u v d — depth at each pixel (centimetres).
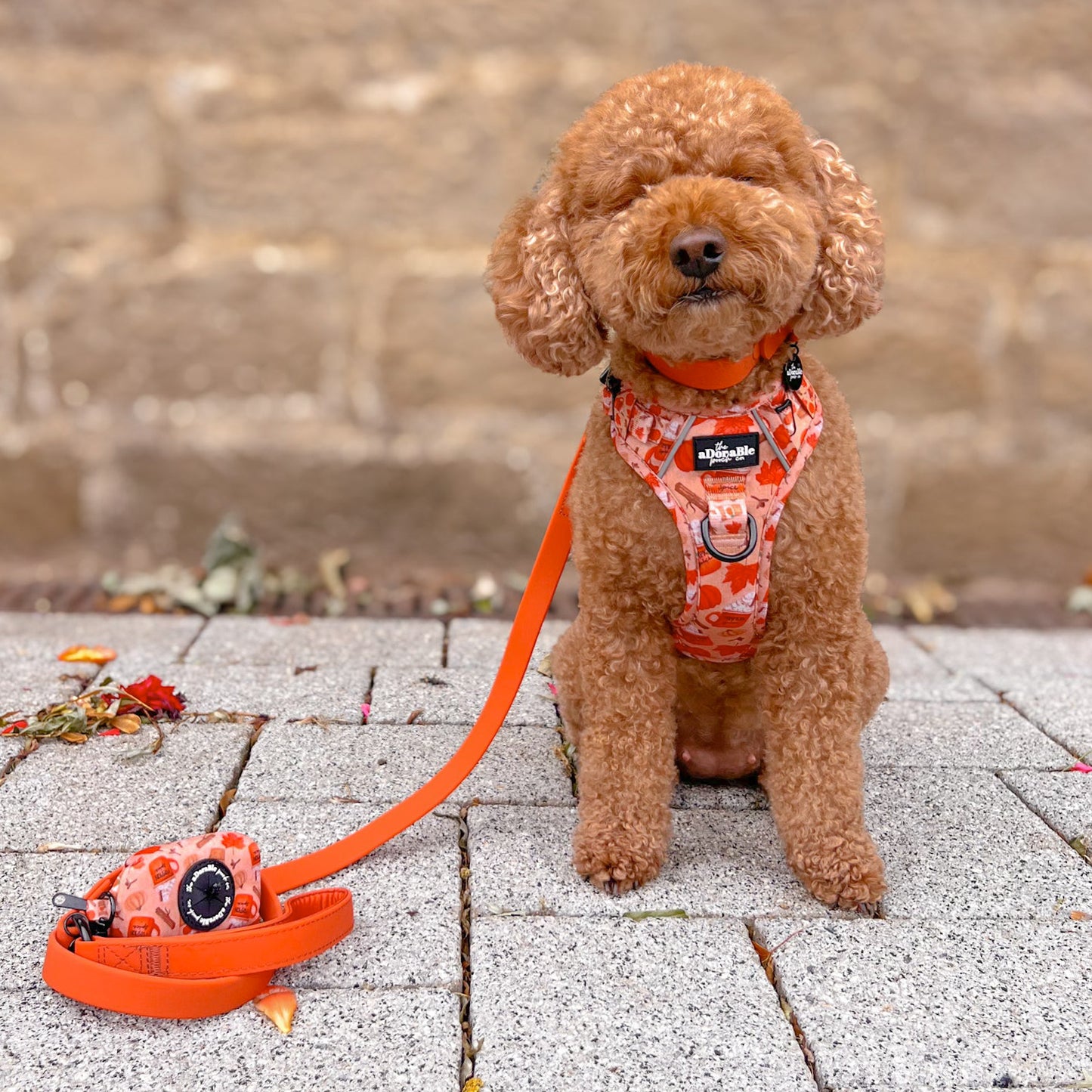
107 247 189
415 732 129
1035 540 198
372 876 106
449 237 190
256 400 194
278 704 134
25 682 137
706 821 114
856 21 185
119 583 178
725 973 96
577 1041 90
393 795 117
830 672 103
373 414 194
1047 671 149
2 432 192
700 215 94
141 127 187
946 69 186
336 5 185
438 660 147
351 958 97
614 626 104
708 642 106
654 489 101
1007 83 187
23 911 101
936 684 144
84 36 184
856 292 102
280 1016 91
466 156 188
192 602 166
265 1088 87
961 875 107
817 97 187
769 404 101
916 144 188
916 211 190
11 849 108
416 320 192
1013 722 134
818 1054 90
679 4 185
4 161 186
